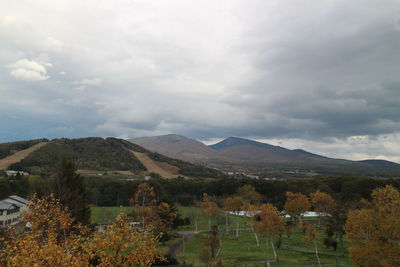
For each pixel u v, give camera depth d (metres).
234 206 103.56
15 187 110.88
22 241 15.77
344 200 121.25
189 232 90.50
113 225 18.59
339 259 58.19
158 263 42.00
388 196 35.59
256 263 54.09
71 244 16.88
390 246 30.89
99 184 138.38
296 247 70.38
